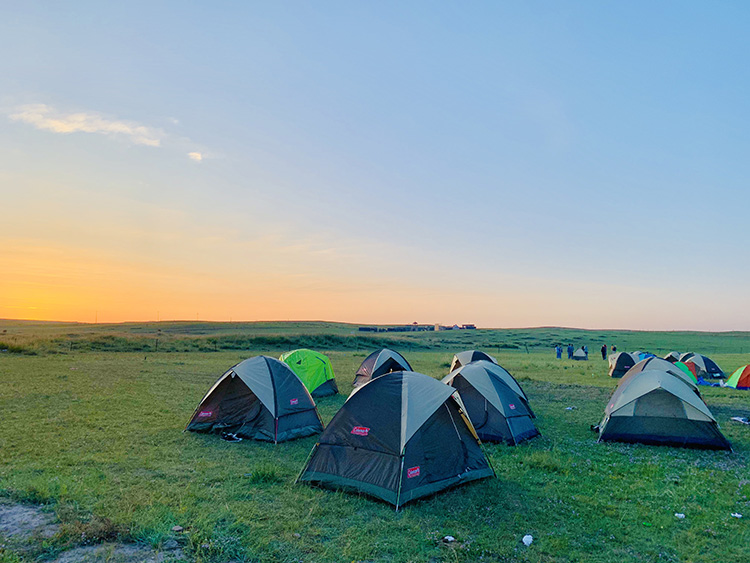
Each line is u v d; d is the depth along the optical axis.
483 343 87.81
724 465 11.53
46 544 6.27
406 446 8.81
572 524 7.80
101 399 17.59
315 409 14.23
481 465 10.08
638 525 7.85
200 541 6.57
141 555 6.18
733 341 113.06
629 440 13.57
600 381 28.84
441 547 6.82
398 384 9.97
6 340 37.84
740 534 7.55
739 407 20.14
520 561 6.48
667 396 13.53
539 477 10.29
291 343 56.00
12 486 8.52
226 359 36.19
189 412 15.97
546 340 106.75
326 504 8.30
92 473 9.49
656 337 127.50
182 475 9.63
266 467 9.93
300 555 6.42
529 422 14.37
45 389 19.23
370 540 6.92
